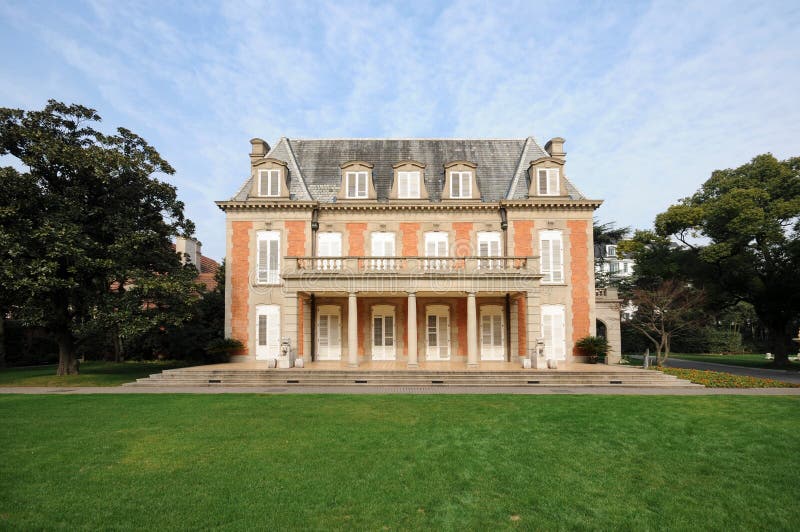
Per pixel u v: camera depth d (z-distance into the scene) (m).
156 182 24.77
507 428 12.18
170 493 8.02
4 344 34.94
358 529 6.84
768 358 40.62
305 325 26.84
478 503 7.77
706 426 12.55
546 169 27.92
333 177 29.42
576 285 27.28
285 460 9.68
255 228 27.67
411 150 30.81
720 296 34.66
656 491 8.35
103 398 16.47
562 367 23.78
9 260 19.75
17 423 12.63
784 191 31.80
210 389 19.03
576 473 9.16
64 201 21.78
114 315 21.77
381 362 26.67
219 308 35.41
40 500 7.75
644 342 47.88
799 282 31.66
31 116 22.16
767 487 8.59
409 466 9.38
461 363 26.41
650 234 35.53
